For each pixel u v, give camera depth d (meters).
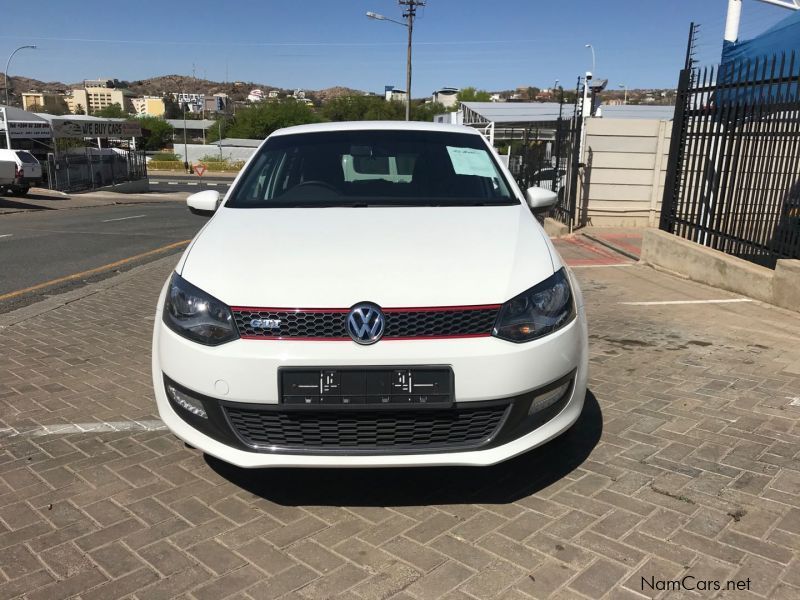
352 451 2.54
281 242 2.91
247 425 2.58
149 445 3.40
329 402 2.47
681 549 2.43
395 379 2.46
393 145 4.05
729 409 3.71
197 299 2.63
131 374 4.48
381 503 2.82
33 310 6.34
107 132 37.41
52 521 2.69
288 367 2.46
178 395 2.72
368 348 2.46
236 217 3.34
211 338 2.55
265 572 2.36
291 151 4.05
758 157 6.44
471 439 2.58
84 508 2.79
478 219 3.22
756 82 6.44
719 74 7.05
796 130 5.88
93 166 34.94
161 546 2.52
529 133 16.80
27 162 27.34
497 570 2.34
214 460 3.23
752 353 4.72
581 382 2.83
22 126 30.16
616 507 2.72
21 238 12.63
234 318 2.54
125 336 5.42
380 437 2.55
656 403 3.81
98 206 24.17
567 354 2.69
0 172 25.70
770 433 3.39
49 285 7.84
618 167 12.16
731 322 5.57
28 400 4.01
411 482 2.99
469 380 2.47
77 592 2.25
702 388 4.04
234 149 76.38
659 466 3.06
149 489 2.95
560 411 2.77
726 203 7.02
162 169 69.69
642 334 5.25
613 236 11.40
